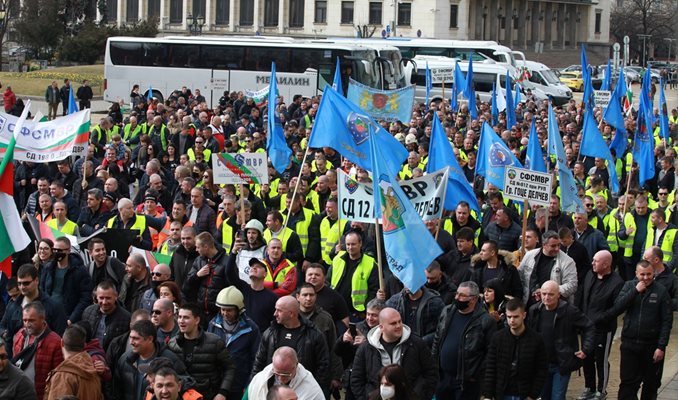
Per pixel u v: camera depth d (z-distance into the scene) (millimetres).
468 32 167375
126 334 16688
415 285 18266
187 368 16312
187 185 29766
